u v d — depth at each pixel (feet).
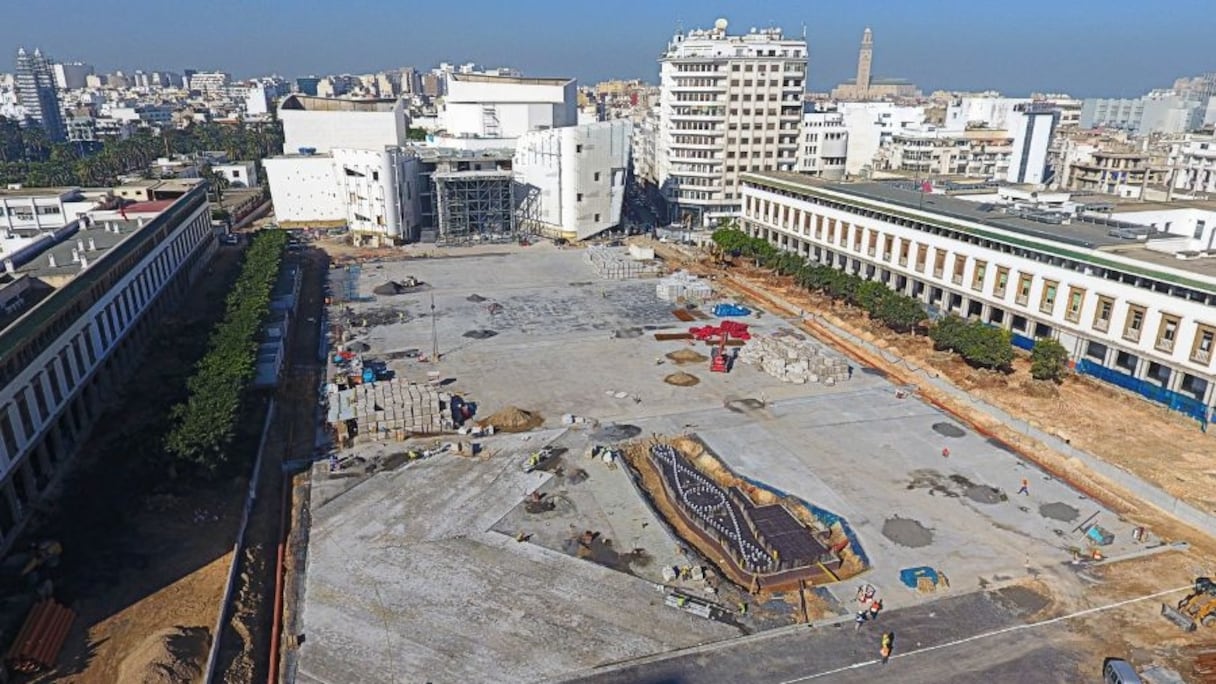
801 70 469.16
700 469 170.91
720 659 113.09
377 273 350.02
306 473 165.37
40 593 119.85
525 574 131.54
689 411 200.44
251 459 169.48
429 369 228.43
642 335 262.47
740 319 283.38
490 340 255.50
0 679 103.30
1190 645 116.88
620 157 436.35
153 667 103.04
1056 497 159.94
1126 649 116.37
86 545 135.64
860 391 215.72
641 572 132.67
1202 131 641.40
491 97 581.12
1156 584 131.85
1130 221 295.48
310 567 132.77
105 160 568.82
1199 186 510.58
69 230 261.03
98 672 106.22
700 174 480.23
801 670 111.45
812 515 152.46
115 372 210.38
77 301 182.50
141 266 245.65
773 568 132.87
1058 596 128.36
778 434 187.83
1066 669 112.47
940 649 116.06
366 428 179.93
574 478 164.45
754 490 161.27
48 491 154.92
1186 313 198.29
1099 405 208.03
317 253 392.06
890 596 127.85
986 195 358.23
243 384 179.73
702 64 462.60
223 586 127.03
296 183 438.81
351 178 412.98
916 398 211.00
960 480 166.09
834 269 311.68
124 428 183.21
